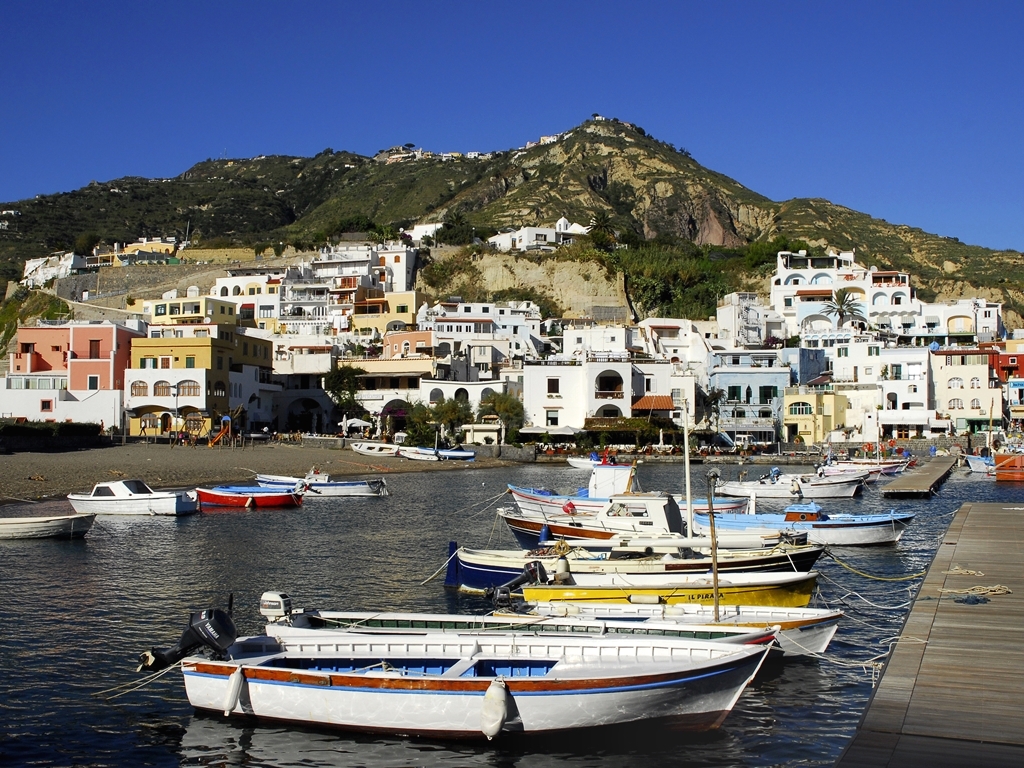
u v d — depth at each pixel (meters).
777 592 29.27
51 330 106.69
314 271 163.75
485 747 20.59
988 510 53.53
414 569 40.34
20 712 22.66
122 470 75.88
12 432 83.12
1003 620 25.11
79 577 38.44
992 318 148.00
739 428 118.06
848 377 123.19
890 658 21.62
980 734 16.70
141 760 20.03
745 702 23.33
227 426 100.56
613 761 19.97
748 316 145.50
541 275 169.75
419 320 139.25
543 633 24.19
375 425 116.25
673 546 34.72
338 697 21.16
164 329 111.25
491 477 88.19
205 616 22.73
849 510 63.66
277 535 50.53
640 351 129.25
